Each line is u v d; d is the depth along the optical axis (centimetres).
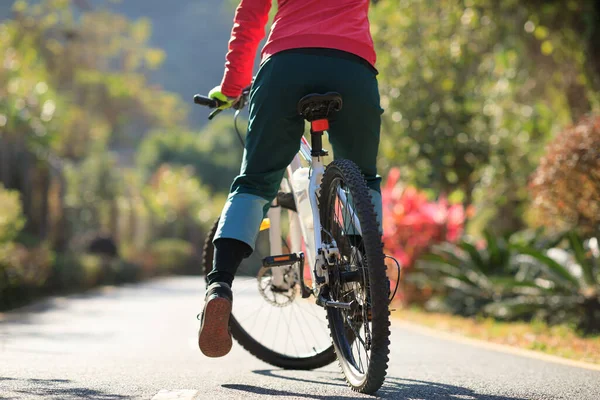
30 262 1938
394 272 1519
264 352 603
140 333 1007
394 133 1798
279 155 494
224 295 461
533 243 1285
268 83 481
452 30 1773
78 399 441
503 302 1179
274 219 591
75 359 668
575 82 1556
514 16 1569
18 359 664
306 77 475
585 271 1065
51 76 5412
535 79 1684
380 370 442
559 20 1450
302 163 555
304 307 594
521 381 536
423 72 1786
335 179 487
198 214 6388
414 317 1316
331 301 483
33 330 1056
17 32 4675
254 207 492
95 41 6056
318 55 477
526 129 1788
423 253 1502
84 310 1570
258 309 609
